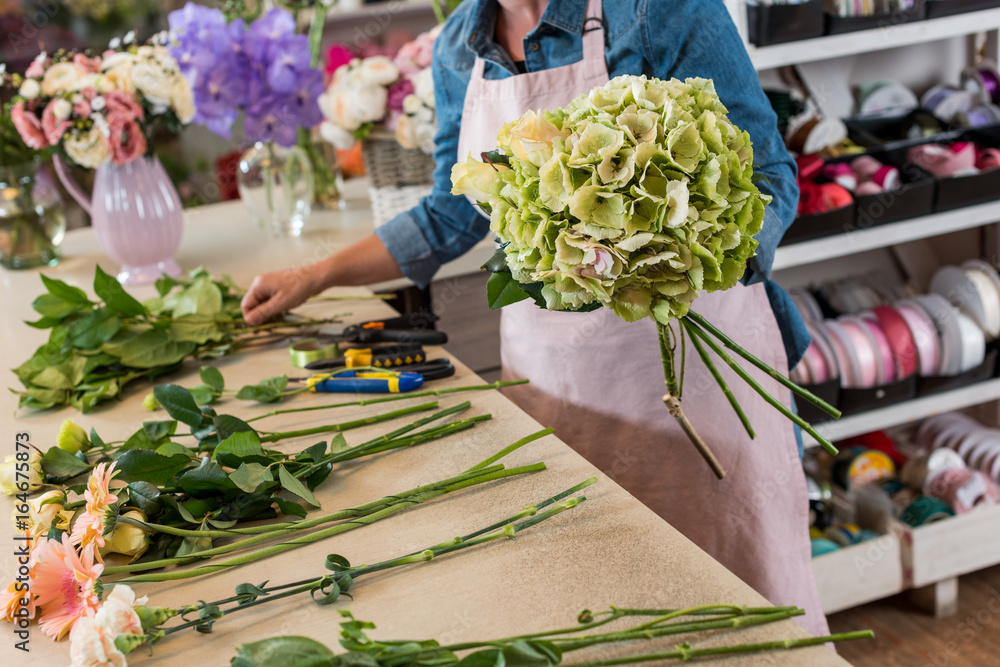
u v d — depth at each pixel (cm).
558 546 75
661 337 85
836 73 218
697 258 71
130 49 167
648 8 108
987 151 199
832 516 213
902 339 200
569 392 122
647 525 77
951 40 225
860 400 199
